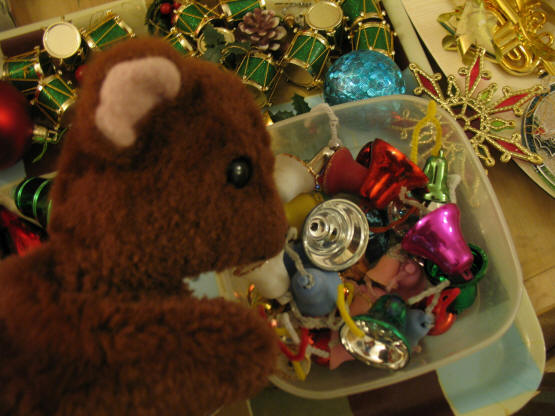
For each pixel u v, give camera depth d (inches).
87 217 9.0
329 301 12.6
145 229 8.9
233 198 9.4
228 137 9.3
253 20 16.6
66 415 8.0
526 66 16.8
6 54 17.0
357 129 15.7
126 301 9.1
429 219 12.6
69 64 16.1
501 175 16.4
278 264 12.7
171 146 8.8
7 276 8.8
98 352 8.4
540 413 15.4
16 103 14.9
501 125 16.1
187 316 8.9
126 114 7.9
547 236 15.9
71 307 8.6
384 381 12.5
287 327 12.2
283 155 13.9
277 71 16.8
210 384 8.7
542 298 15.4
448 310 13.5
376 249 14.0
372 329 12.0
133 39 9.4
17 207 14.1
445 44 17.5
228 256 9.7
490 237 13.9
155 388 8.3
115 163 8.7
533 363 13.7
